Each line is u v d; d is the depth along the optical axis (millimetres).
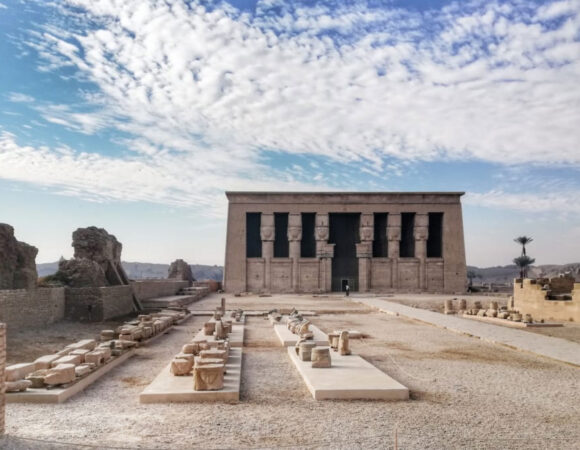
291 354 17781
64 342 21172
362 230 67250
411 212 67688
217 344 16438
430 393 12953
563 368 16172
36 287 28328
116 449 8789
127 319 30406
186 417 10766
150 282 44188
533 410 11477
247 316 34375
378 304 43156
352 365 15562
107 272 36500
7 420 10430
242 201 67312
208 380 12352
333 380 13406
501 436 9719
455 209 67625
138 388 13438
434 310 41531
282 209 67250
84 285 31859
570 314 31500
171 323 28250
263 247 67062
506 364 16828
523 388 13508
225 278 66000
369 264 67062
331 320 31641
